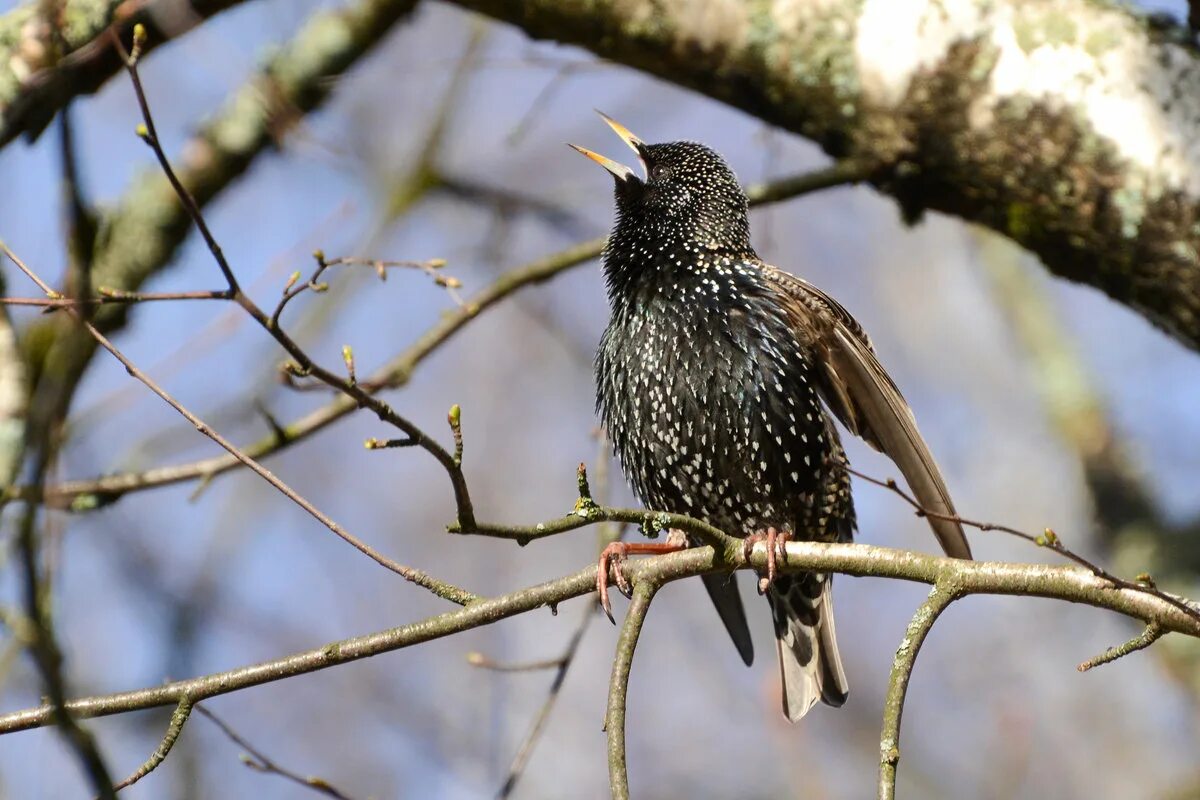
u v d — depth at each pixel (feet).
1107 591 19.29
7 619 22.94
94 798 18.57
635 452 29.07
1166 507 44.42
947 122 25.05
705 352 28.12
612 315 29.86
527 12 27.30
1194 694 43.91
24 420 25.49
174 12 27.22
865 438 28.45
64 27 26.30
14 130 26.12
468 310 30.04
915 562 20.56
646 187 30.40
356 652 20.49
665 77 27.25
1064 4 24.76
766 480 28.25
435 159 40.37
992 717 49.96
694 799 50.98
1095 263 24.44
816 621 28.99
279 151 35.40
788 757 39.96
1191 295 23.56
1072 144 24.07
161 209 34.17
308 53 34.96
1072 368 46.14
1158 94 23.80
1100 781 48.49
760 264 29.12
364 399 18.07
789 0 26.30
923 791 49.83
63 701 17.52
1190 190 23.38
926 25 25.22
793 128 26.71
